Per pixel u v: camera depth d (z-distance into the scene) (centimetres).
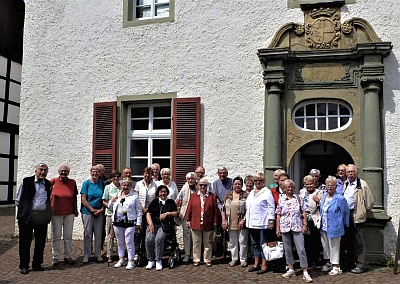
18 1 1652
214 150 820
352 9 766
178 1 862
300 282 591
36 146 937
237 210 679
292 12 795
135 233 695
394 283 583
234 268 670
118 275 627
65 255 700
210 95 830
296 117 791
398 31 748
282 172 688
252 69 809
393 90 743
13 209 1594
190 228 695
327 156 920
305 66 780
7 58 1599
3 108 1576
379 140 732
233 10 829
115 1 904
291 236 629
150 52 873
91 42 914
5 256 755
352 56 752
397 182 730
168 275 627
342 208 630
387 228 725
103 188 733
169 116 875
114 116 880
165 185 717
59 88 930
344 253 685
